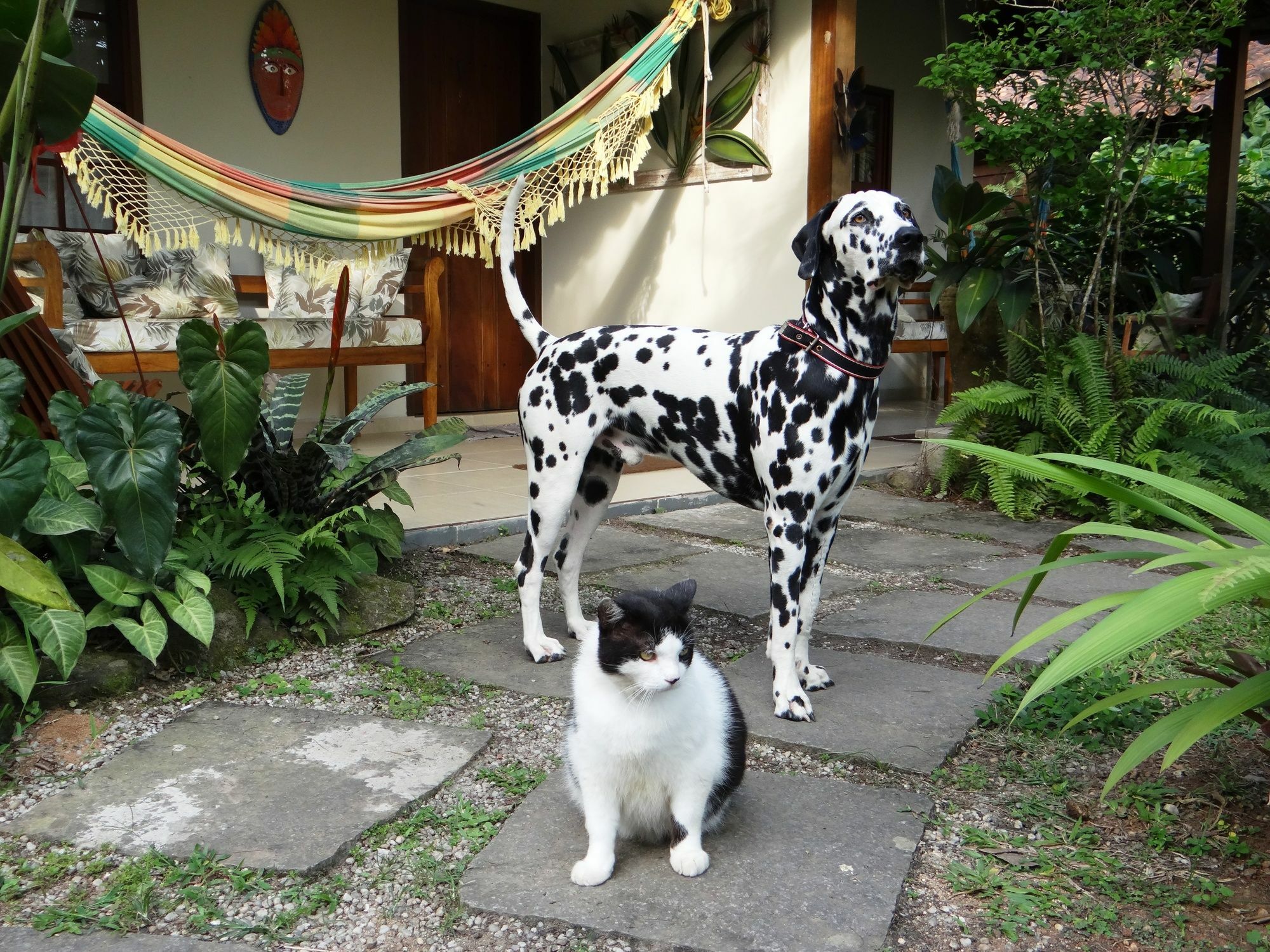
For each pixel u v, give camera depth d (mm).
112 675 2627
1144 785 2244
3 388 2369
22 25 2426
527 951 1675
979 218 5516
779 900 1789
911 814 2111
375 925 1758
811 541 2740
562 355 2961
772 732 2500
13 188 2418
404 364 6512
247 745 2391
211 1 5926
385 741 2426
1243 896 1850
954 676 2898
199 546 2971
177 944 1680
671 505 5133
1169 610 1571
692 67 6164
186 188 3611
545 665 2951
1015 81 5336
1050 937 1736
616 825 1881
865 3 8094
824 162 5551
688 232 6367
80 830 2002
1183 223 7207
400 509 4500
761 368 2643
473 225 4527
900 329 7883
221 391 2781
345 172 6645
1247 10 6039
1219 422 4969
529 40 7387
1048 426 5230
